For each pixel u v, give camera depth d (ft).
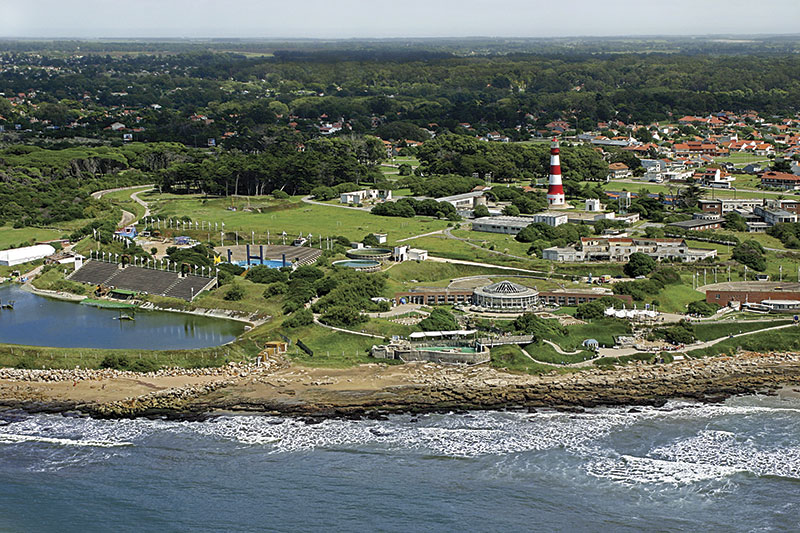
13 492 614.34
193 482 626.23
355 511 588.09
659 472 628.28
